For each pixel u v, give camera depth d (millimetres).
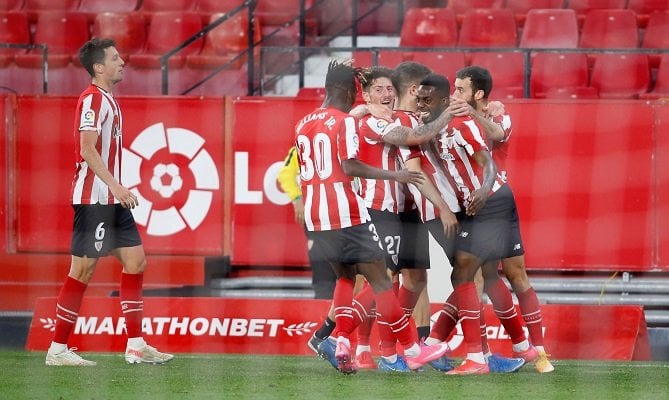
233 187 32969
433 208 23562
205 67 42000
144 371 23312
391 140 22547
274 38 43156
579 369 24641
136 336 24672
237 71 41812
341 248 21859
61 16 44500
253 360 26344
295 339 28781
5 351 28594
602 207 31750
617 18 41406
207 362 25594
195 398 19250
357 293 25469
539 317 23703
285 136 32781
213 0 44688
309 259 32469
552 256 31922
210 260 32688
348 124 21516
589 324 28094
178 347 28969
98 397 19406
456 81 23609
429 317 24984
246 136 32875
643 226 31656
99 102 23688
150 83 42438
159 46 43531
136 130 32969
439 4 45594
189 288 32719
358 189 24625
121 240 24141
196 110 32969
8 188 33344
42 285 33062
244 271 33469
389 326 22828
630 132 31609
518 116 31938
